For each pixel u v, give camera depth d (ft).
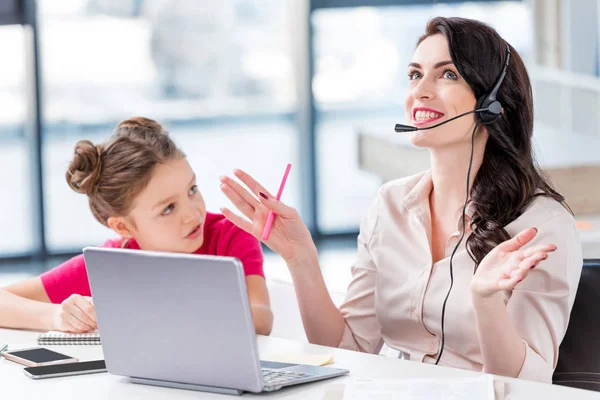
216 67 23.47
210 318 5.27
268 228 6.78
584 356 6.61
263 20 23.56
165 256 5.31
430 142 6.86
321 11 23.66
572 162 13.04
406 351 7.23
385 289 7.37
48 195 22.45
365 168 17.38
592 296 6.68
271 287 8.85
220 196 23.80
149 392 5.58
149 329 5.53
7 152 22.11
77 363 6.16
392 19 23.88
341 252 22.71
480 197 6.88
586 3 17.11
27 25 21.70
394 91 24.21
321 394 5.38
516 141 6.99
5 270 21.76
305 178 24.20
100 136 22.81
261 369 5.57
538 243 6.64
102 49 22.59
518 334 6.38
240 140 23.91
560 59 17.57
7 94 21.91
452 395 5.19
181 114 23.39
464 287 6.85
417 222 7.22
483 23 6.91
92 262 5.62
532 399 5.20
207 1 23.11
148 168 7.20
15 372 6.07
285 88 23.95
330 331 7.41
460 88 6.81
